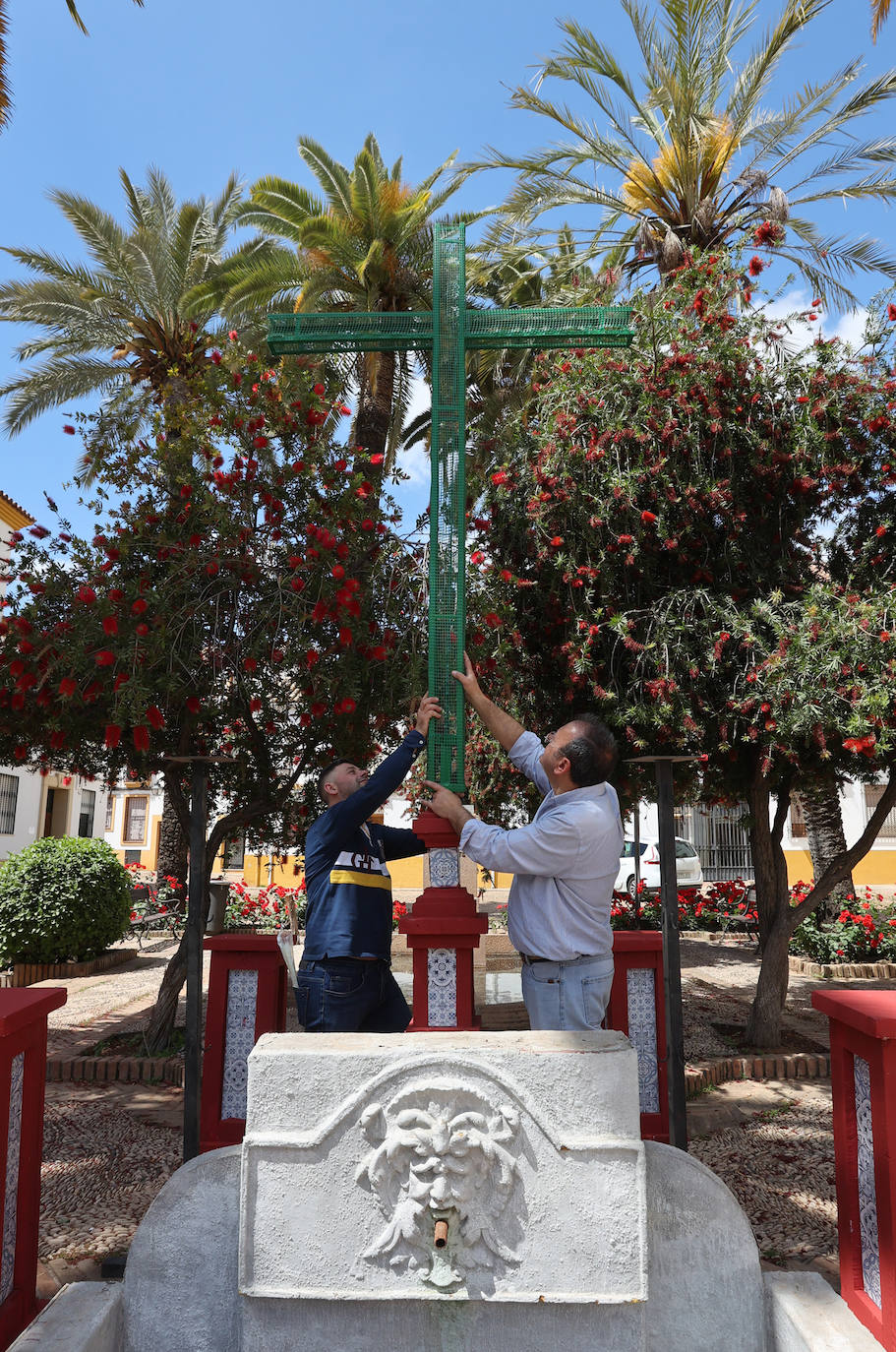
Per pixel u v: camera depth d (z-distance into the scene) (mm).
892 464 6152
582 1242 2094
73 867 10391
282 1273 2135
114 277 13812
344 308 12969
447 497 3881
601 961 2736
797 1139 4770
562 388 6102
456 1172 2104
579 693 6258
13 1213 2408
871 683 5301
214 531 5113
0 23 7742
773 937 6816
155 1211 2330
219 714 5555
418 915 3445
